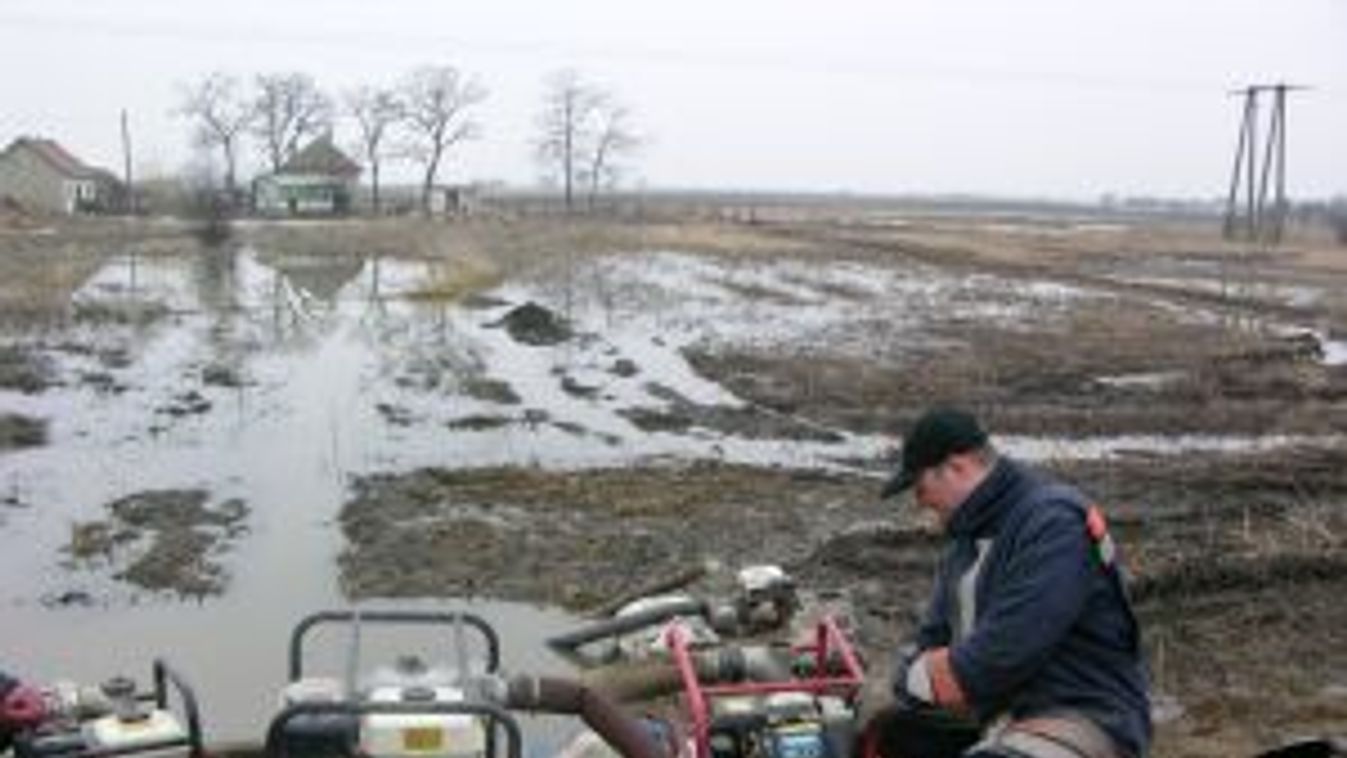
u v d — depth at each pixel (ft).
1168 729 34.04
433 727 19.51
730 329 121.19
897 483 19.35
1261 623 42.37
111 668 38.32
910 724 20.22
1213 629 41.81
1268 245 275.18
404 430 74.54
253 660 38.52
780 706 21.52
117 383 90.33
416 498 58.13
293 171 386.93
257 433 73.51
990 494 18.74
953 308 138.92
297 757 19.80
